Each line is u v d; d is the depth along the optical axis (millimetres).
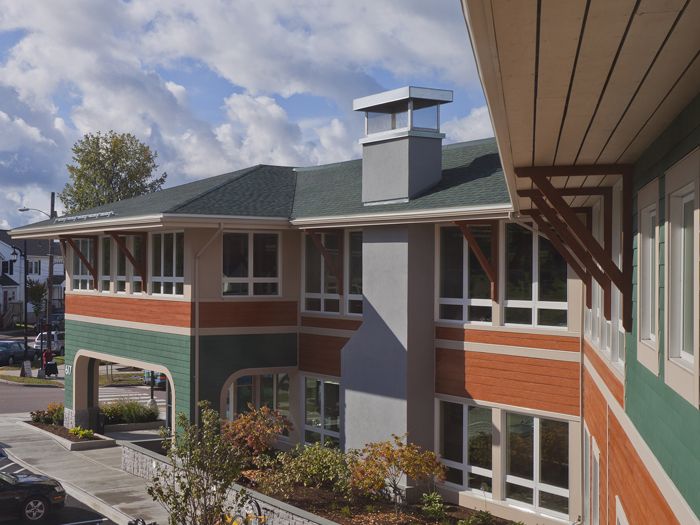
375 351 17562
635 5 3576
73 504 17906
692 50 4191
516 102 5328
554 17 3711
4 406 31984
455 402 16703
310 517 13891
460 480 16578
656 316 6262
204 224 18859
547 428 15117
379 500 16047
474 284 16531
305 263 20656
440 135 18156
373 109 18797
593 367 12367
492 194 15500
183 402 19516
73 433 24344
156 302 20672
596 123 5961
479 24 3723
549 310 15102
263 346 20266
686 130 5289
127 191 56625
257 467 17984
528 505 15281
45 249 76812
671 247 5801
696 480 4703
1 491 16250
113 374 42812
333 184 21812
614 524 8969
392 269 17219
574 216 7895
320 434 20172
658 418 6105
